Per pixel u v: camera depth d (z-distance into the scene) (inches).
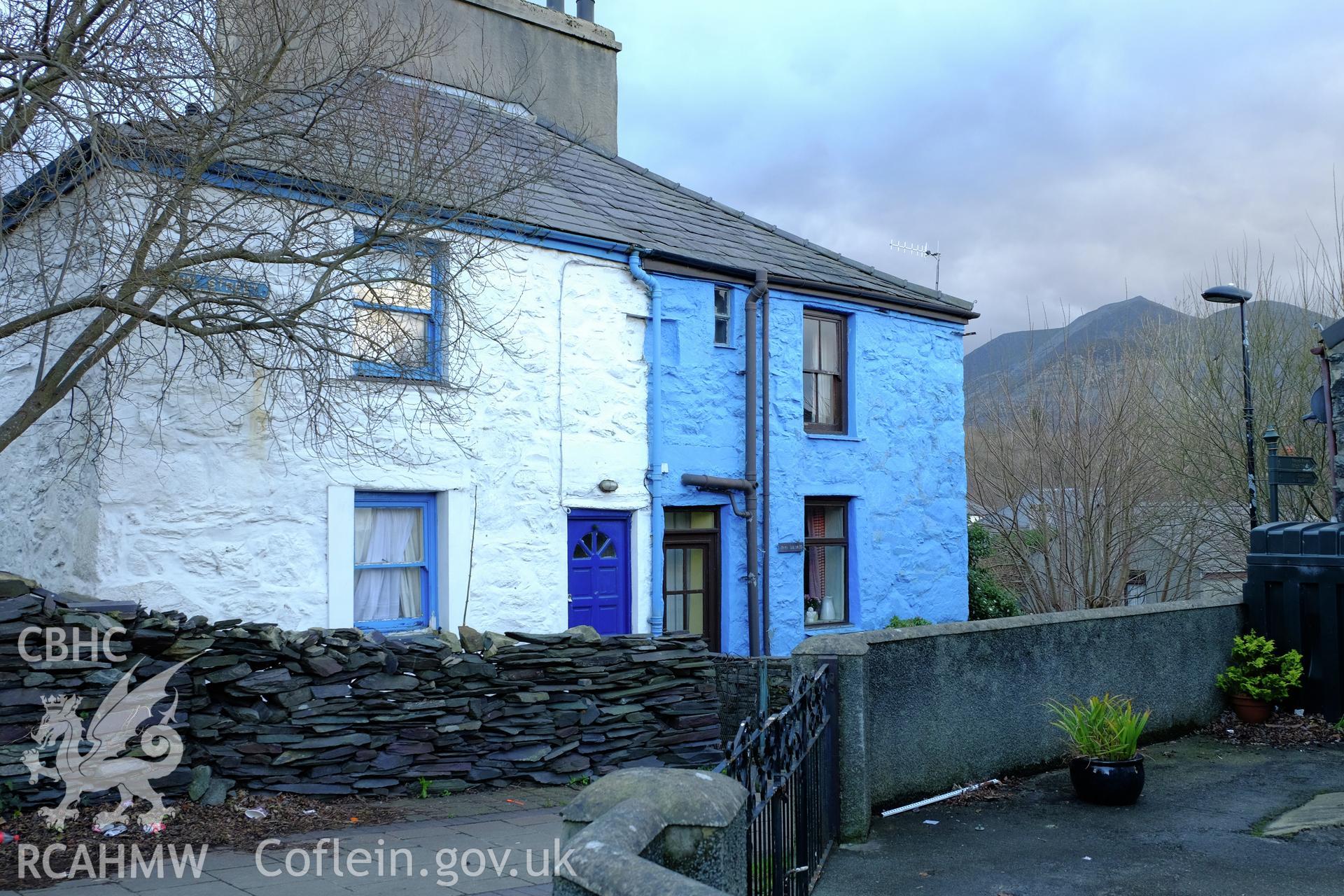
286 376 352.2
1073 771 297.3
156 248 303.4
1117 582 826.2
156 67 270.7
